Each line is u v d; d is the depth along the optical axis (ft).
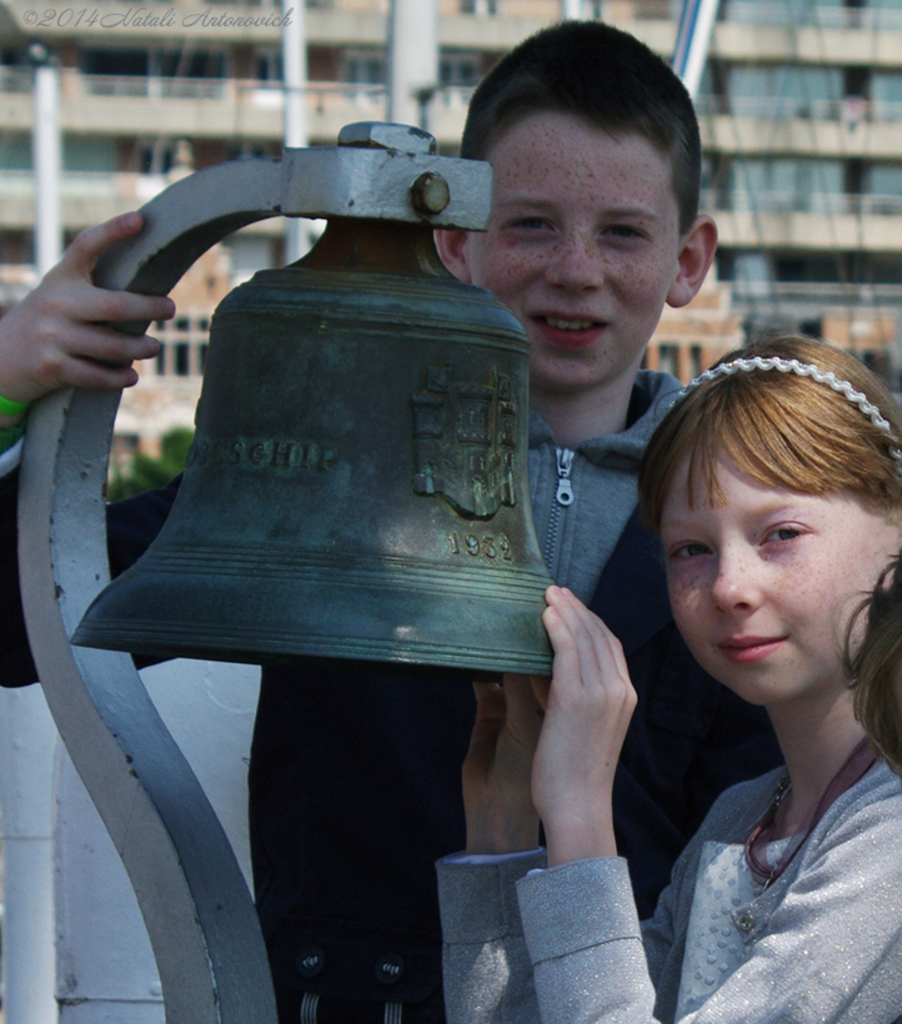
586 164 8.60
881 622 6.15
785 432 6.73
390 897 8.29
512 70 9.04
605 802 6.57
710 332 88.17
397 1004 8.10
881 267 130.82
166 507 8.79
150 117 136.36
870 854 6.15
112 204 139.64
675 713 8.71
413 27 27.48
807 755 6.94
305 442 6.33
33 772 11.12
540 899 6.48
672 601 7.06
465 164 6.21
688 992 6.98
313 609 5.92
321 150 6.16
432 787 8.39
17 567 7.80
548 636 6.48
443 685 8.61
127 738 7.06
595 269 8.62
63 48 138.41
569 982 6.32
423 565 6.19
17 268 137.69
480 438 6.40
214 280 123.34
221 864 6.92
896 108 131.34
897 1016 6.04
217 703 10.02
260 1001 6.75
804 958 6.02
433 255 6.61
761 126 128.06
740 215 125.70
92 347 6.95
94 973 10.09
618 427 9.27
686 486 6.96
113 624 6.11
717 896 7.09
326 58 132.67
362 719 8.46
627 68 8.80
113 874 10.12
